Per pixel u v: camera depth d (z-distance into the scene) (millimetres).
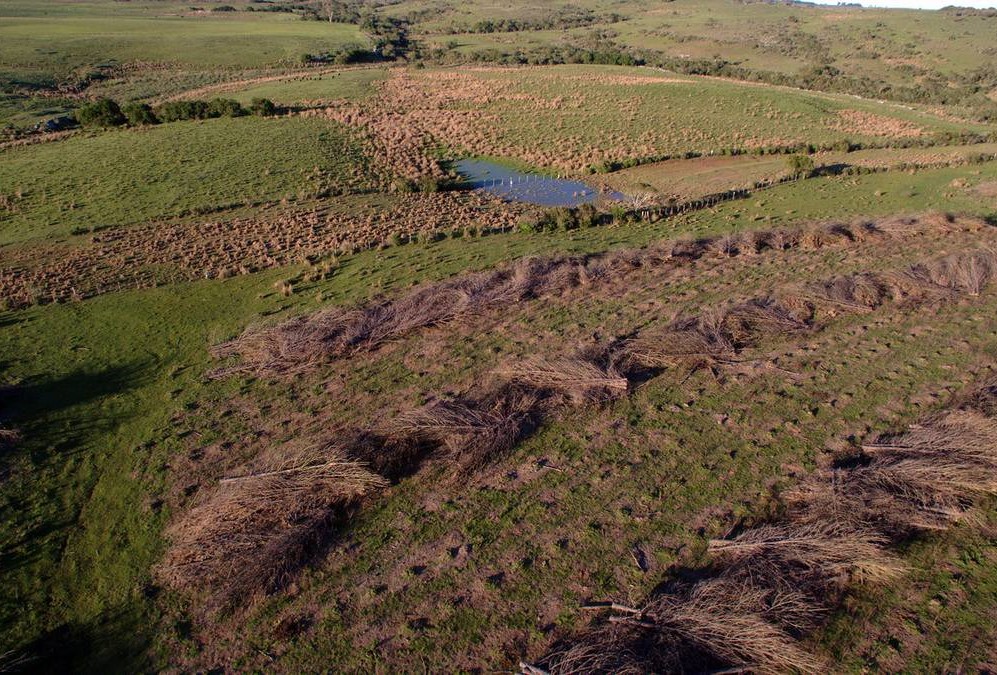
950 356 16234
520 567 10469
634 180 46000
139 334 21078
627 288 22234
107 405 16625
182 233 32812
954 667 8352
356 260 28141
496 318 20156
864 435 13242
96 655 9578
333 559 10852
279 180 42781
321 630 9641
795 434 13398
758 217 33062
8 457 14289
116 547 11664
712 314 18406
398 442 13148
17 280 26328
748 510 11320
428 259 27391
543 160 51031
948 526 10484
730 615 8875
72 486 13398
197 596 10438
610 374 15398
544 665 8734
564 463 12875
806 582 9516
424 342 18797
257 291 24859
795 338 17594
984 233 26484
